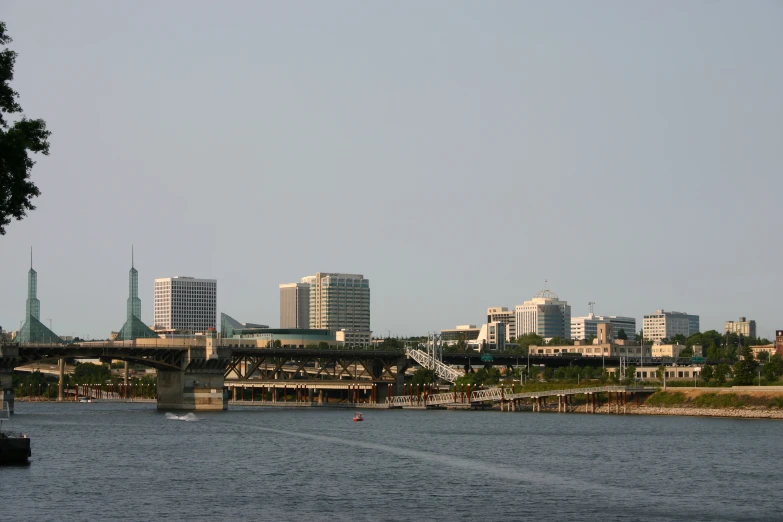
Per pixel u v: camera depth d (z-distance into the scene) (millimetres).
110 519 128750
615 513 133500
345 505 139250
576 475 169500
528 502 141625
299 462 187500
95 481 160375
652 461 190500
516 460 191625
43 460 188375
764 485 158625
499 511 134750
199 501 142125
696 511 135250
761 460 192375
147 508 136375
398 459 192500
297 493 149375
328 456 197750
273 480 162750
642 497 146250
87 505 138250
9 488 151625
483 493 149375
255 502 141500
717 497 146625
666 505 139625
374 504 140000
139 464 183500
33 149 98062
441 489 153250
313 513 133250
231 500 143000
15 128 98250
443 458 194375
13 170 96812
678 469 178250
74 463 183875
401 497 145750
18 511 133375
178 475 168625
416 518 129875
